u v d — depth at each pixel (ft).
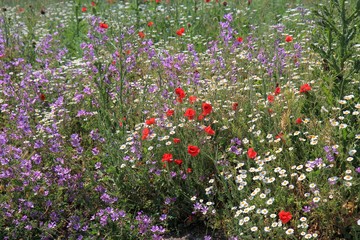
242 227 14.25
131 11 30.17
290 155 15.25
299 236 14.19
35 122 18.88
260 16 27.35
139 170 16.10
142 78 20.90
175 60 21.35
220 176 15.46
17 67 22.75
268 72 18.75
